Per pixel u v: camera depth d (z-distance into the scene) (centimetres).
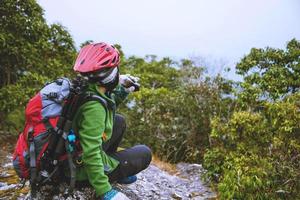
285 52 913
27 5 813
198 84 939
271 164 577
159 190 510
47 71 840
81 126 303
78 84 306
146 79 1410
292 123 609
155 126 930
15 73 833
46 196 336
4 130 806
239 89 878
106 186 301
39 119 302
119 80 356
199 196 556
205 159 662
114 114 329
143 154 357
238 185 556
